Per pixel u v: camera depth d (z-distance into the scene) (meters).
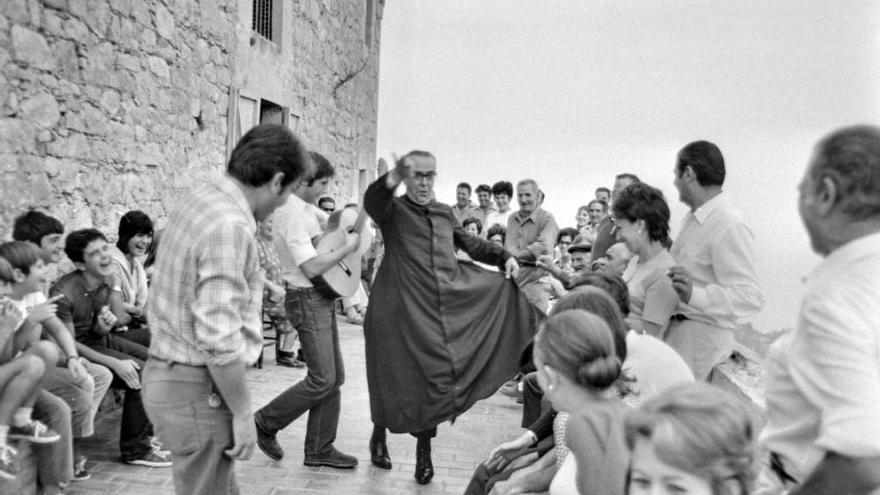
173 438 2.48
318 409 4.23
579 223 9.98
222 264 2.35
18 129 4.02
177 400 2.46
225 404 2.53
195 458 2.49
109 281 4.23
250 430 2.49
